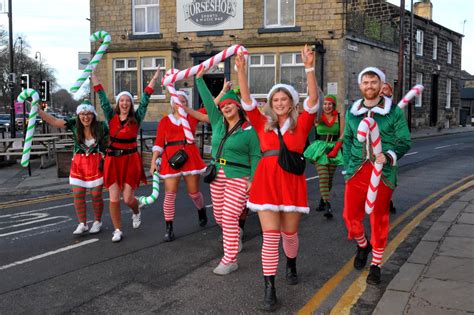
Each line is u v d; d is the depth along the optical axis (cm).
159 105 2159
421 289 414
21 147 1553
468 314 365
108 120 615
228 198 493
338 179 1130
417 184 1037
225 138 505
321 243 602
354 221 472
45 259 550
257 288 455
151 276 491
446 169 1280
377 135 414
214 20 2128
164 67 2150
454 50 3588
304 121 412
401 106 452
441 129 3152
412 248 560
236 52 484
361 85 451
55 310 412
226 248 493
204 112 634
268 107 419
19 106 3203
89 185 636
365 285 452
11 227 709
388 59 2538
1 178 1224
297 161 414
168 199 615
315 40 1992
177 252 571
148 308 414
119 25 2230
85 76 615
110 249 586
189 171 624
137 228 686
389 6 2475
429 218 704
